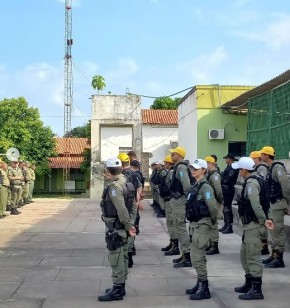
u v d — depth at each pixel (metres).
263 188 6.35
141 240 11.19
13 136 37.88
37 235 12.17
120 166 6.38
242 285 6.93
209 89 19.41
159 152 39.56
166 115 40.66
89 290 6.84
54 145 40.59
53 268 8.33
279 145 12.88
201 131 19.36
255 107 15.02
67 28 48.00
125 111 25.14
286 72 11.84
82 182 42.97
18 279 7.52
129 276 7.61
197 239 6.36
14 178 16.98
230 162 11.73
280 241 8.09
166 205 9.34
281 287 6.86
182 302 6.21
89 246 10.57
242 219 6.38
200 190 6.42
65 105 48.12
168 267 8.26
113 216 6.33
